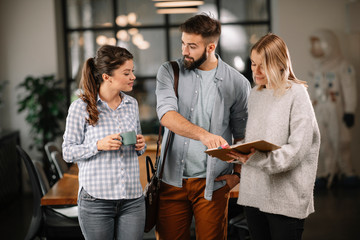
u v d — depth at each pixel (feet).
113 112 8.02
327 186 23.02
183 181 8.84
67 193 10.42
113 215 7.92
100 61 7.76
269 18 25.71
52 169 15.64
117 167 7.82
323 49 22.80
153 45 25.79
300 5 24.11
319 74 23.15
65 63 25.50
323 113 23.00
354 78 22.76
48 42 23.81
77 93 7.93
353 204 19.62
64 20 25.43
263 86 7.64
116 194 7.78
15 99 23.86
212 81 8.69
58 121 23.56
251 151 7.00
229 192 9.03
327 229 16.33
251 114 7.65
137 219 8.04
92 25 25.62
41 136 23.93
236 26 25.75
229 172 8.98
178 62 8.84
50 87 23.31
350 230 16.12
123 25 25.66
